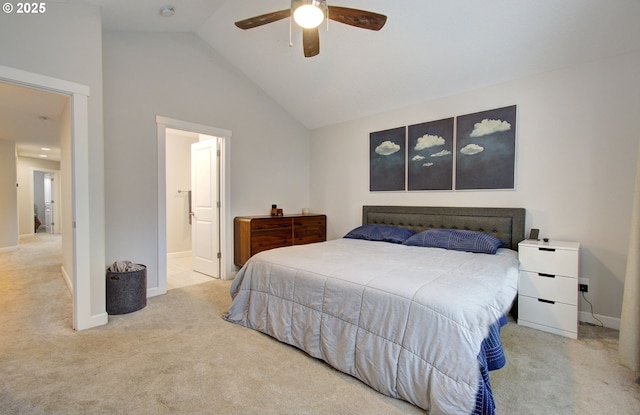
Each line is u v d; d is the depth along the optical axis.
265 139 4.55
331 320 1.99
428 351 1.53
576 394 1.69
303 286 2.20
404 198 3.96
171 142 5.55
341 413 1.54
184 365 1.96
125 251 3.19
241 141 4.25
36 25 2.21
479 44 2.81
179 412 1.53
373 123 4.28
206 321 2.68
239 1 3.05
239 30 3.46
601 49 2.52
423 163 3.75
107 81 3.05
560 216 2.82
